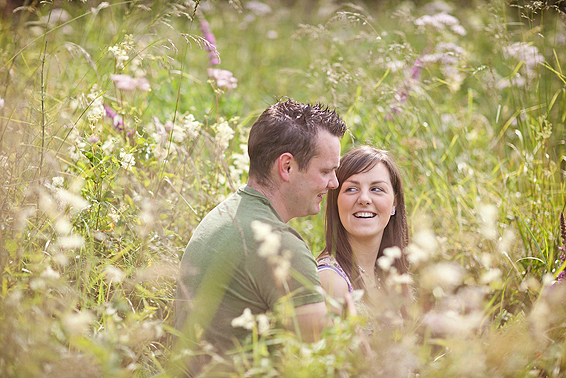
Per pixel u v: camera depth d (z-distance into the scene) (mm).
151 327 2561
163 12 4879
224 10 9719
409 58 5395
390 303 2561
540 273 3975
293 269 2562
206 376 2523
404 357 2354
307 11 10617
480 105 6926
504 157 5477
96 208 3426
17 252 2816
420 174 5266
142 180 3906
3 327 2367
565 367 2682
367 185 3518
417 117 5516
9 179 3293
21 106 3678
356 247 3621
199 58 7660
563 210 3746
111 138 3932
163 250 3482
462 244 4426
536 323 2664
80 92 4320
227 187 4348
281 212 3086
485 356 2490
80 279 3016
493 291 3754
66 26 5773
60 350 2322
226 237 2850
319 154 3010
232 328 2809
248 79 7785
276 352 2527
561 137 5051
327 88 5289
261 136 3016
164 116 5336
